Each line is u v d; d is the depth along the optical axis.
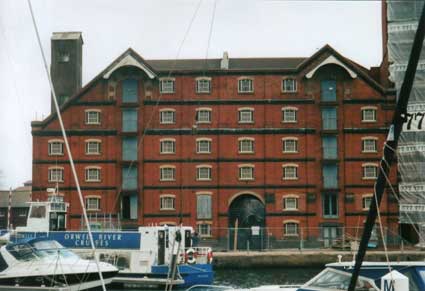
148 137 73.69
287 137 73.44
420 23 9.42
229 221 73.12
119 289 41.00
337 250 65.31
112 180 73.25
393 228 64.94
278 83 74.25
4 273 28.11
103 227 66.25
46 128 74.00
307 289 14.44
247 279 51.41
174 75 74.19
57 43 92.56
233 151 73.38
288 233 72.00
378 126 72.94
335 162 72.62
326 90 73.94
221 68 74.75
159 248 41.31
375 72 81.50
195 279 40.41
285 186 72.69
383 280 11.30
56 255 29.19
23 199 87.44
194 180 73.00
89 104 74.38
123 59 73.94
